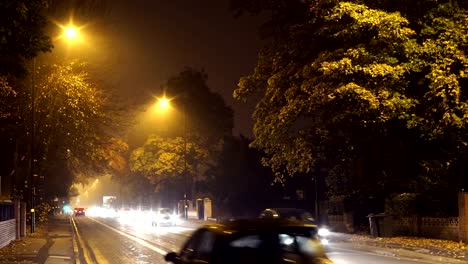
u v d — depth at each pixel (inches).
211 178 2386.8
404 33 988.6
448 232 1040.8
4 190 1752.0
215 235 305.3
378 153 1341.0
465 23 997.8
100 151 1823.3
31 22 616.4
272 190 2096.5
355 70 1001.5
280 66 1218.6
